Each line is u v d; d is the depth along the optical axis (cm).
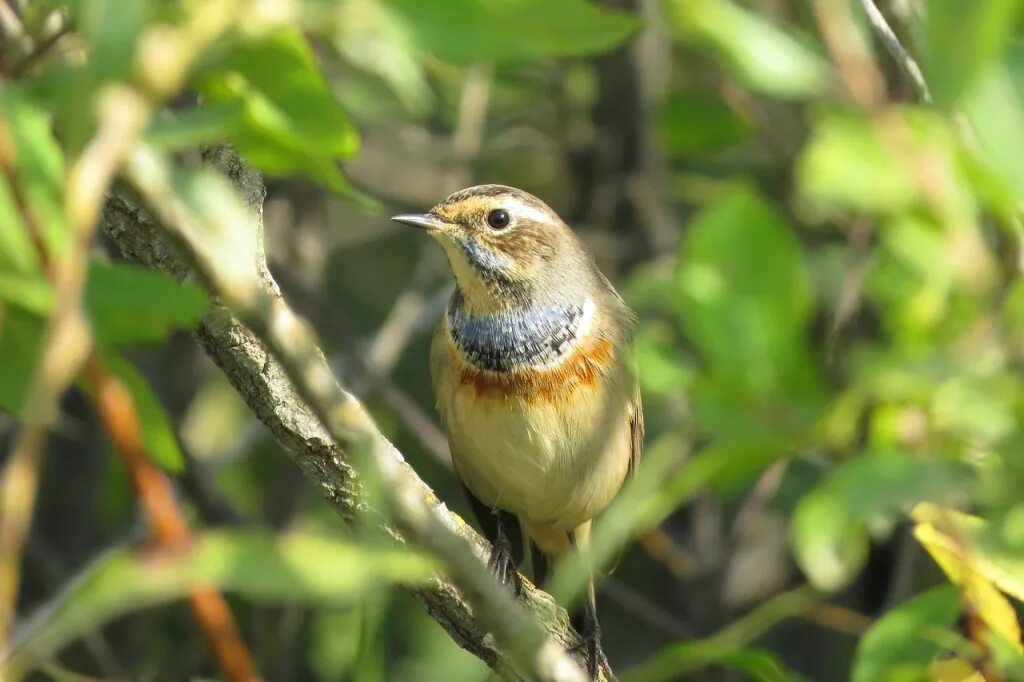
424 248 1564
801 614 1212
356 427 452
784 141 1420
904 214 630
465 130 1495
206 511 1294
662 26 605
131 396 488
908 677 600
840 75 644
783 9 1186
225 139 585
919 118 593
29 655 371
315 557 370
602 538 540
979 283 609
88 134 382
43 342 398
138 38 377
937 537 617
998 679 607
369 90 1359
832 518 516
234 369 714
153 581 360
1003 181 507
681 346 1020
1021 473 554
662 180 1496
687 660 595
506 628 477
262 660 1334
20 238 394
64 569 1341
